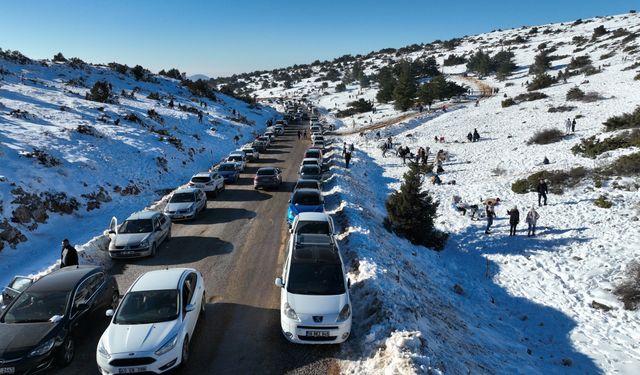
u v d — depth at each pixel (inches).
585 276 570.9
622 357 414.6
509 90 2859.3
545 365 416.8
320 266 377.4
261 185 968.3
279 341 351.9
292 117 3051.2
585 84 2111.2
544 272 601.3
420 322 388.2
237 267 520.1
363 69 6668.3
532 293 558.9
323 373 307.7
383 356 311.7
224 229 683.4
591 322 478.6
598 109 1567.4
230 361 323.6
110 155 1027.3
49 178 784.3
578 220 751.7
